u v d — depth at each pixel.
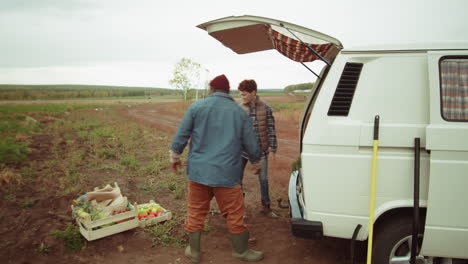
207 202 3.42
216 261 3.53
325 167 2.87
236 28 3.46
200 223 3.44
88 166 7.48
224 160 3.13
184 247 3.84
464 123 2.63
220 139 3.16
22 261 3.41
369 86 2.80
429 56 2.71
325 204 2.90
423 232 2.87
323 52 3.31
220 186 3.16
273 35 3.19
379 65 2.79
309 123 2.90
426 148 2.62
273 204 5.30
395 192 2.76
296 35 3.06
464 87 2.67
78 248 3.71
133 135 13.35
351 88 2.83
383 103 2.78
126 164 7.93
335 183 2.86
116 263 3.49
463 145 2.58
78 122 21.03
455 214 2.64
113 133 14.21
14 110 34.53
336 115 2.84
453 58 2.70
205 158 3.14
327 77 2.88
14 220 4.34
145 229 4.14
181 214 4.74
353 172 2.82
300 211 3.24
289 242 3.98
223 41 3.90
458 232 2.66
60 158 8.34
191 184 3.35
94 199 4.22
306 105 3.84
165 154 8.96
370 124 2.77
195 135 3.19
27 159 8.20
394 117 2.75
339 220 2.89
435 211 2.66
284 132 14.74
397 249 2.94
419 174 2.68
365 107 2.80
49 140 12.20
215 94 3.26
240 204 3.37
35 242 3.75
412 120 2.73
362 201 2.83
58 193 5.46
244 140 3.25
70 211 4.74
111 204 4.15
